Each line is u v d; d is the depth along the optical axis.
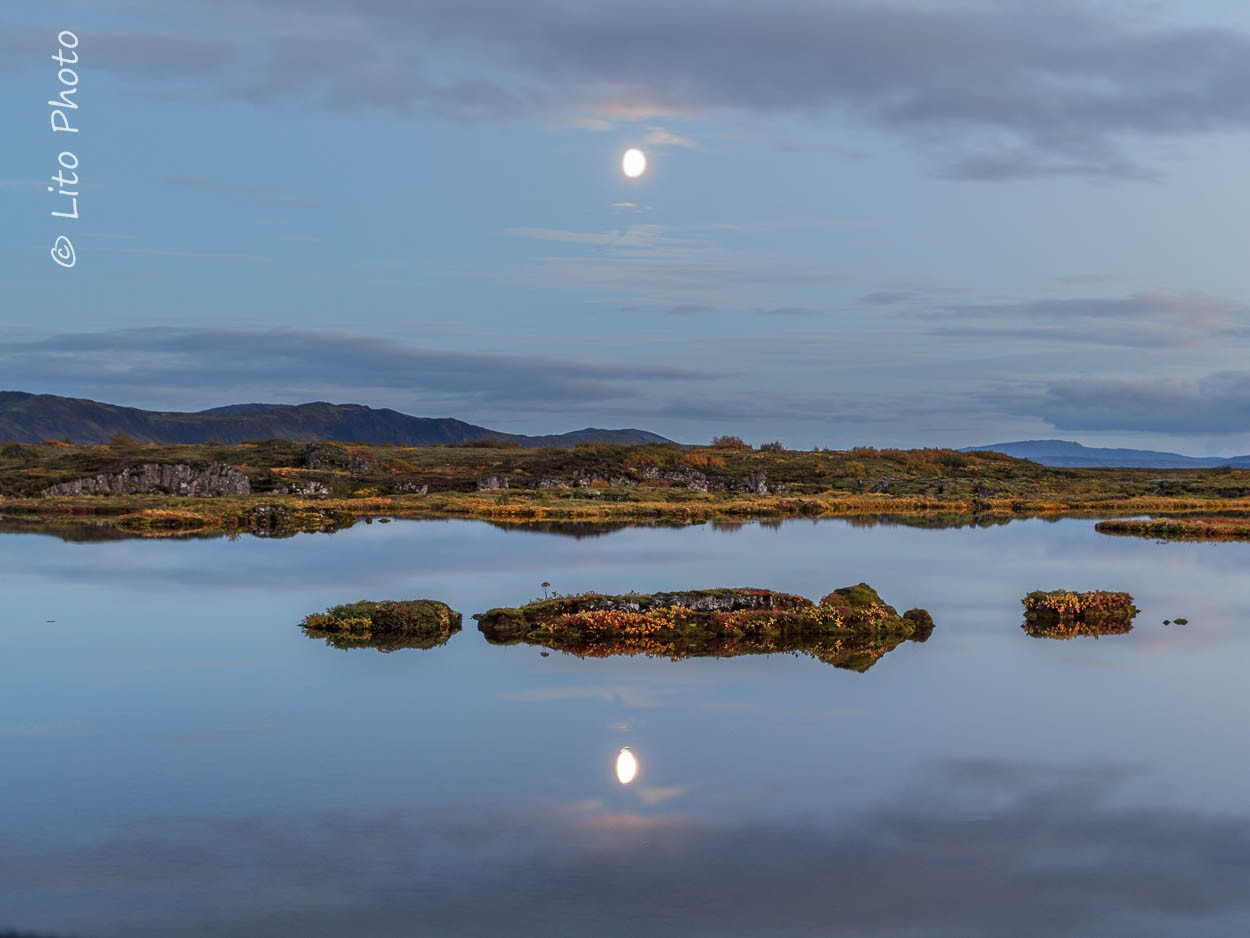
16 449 166.12
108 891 21.78
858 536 91.19
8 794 26.69
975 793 27.58
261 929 20.34
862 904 21.62
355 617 45.75
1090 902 21.80
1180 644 44.94
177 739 30.95
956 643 45.03
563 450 196.50
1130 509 134.62
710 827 25.23
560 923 20.72
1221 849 24.39
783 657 42.09
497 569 65.81
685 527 100.31
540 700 35.38
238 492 134.50
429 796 26.88
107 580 59.81
